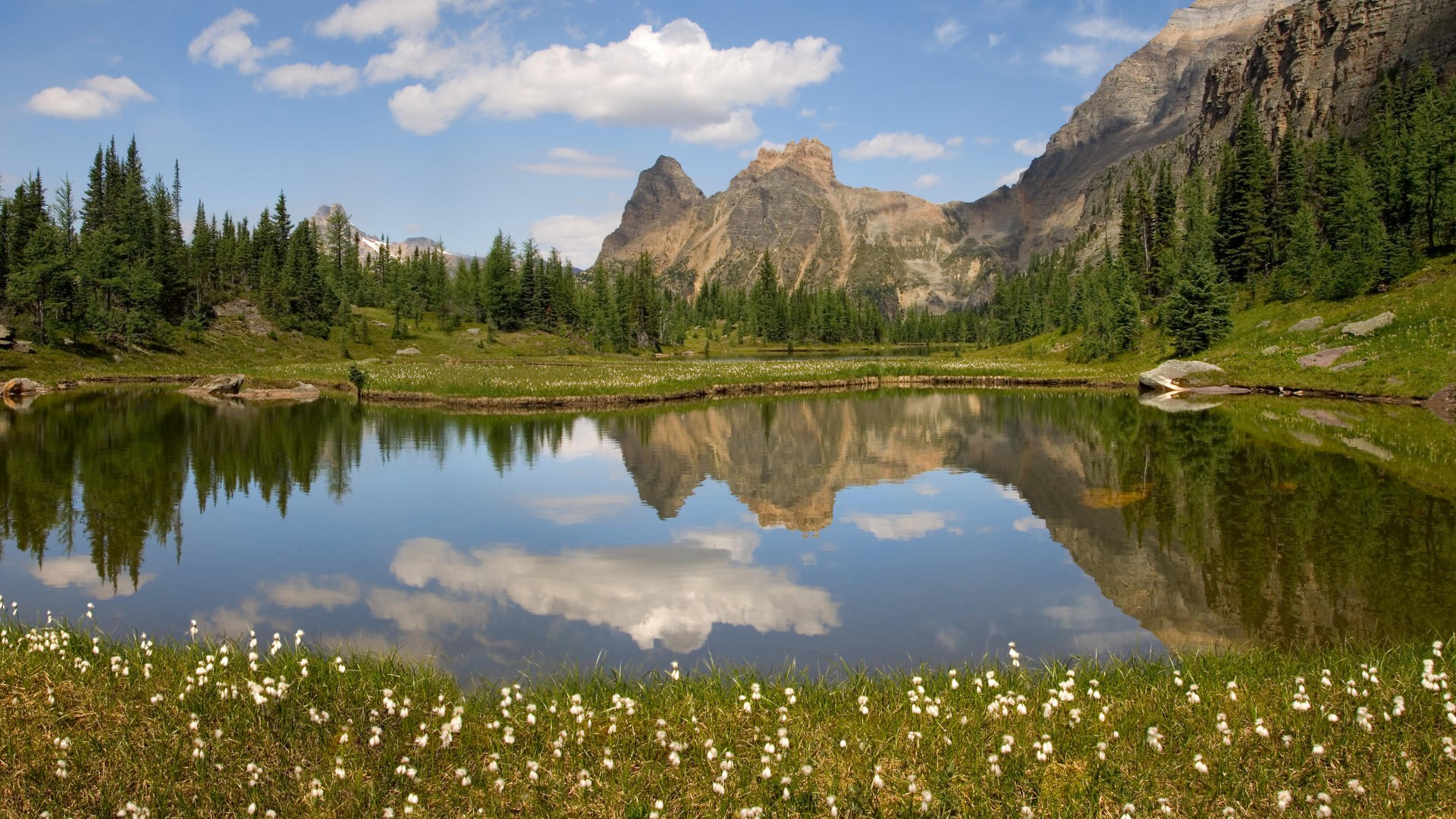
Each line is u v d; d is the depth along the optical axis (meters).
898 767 7.29
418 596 15.30
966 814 6.60
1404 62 149.50
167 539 19.36
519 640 13.10
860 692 9.39
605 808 6.72
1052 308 130.12
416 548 18.66
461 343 112.31
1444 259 59.12
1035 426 39.38
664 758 7.59
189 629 13.58
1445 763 7.16
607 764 7.14
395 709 8.21
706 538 19.45
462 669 11.86
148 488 25.05
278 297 101.62
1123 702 8.68
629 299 137.62
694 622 13.94
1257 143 81.81
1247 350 60.12
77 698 8.55
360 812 6.65
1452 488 22.59
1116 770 7.15
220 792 6.84
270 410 47.50
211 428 38.81
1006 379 69.25
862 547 18.67
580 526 20.58
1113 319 79.81
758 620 14.08
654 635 13.32
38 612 14.33
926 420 42.41
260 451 31.94
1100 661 11.95
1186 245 92.31
